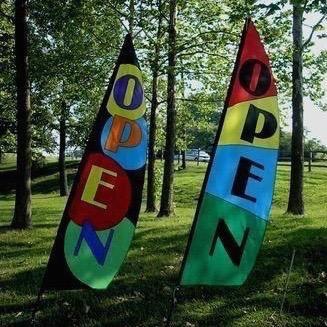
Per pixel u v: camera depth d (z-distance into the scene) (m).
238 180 6.68
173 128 19.70
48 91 26.47
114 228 7.27
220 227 6.56
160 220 17.33
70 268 7.00
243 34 6.81
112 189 7.27
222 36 17.53
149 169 22.91
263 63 6.88
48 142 39.72
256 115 6.80
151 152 22.75
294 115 17.77
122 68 7.38
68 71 19.78
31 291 9.07
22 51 15.30
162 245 12.07
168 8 18.47
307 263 10.09
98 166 7.20
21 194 15.38
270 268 9.91
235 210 6.65
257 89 6.82
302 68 17.62
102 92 21.39
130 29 19.27
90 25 19.27
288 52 16.77
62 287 7.05
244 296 8.79
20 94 15.38
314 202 26.94
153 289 9.09
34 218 19.97
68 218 7.01
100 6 18.84
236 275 6.67
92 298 8.70
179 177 39.66
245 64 6.77
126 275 9.84
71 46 19.56
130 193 7.37
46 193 43.78
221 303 8.50
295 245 11.13
